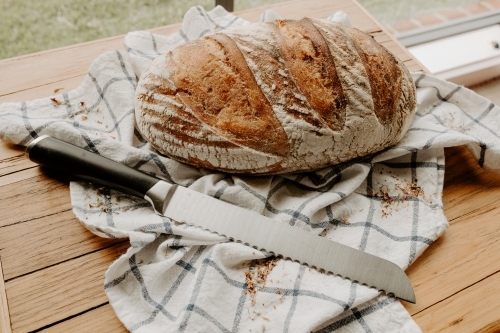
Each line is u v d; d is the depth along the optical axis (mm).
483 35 1340
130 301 588
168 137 665
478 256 655
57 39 1108
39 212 660
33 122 712
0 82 815
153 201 642
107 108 769
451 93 832
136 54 827
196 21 894
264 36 677
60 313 577
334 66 654
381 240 653
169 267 605
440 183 718
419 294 614
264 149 641
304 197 687
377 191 712
